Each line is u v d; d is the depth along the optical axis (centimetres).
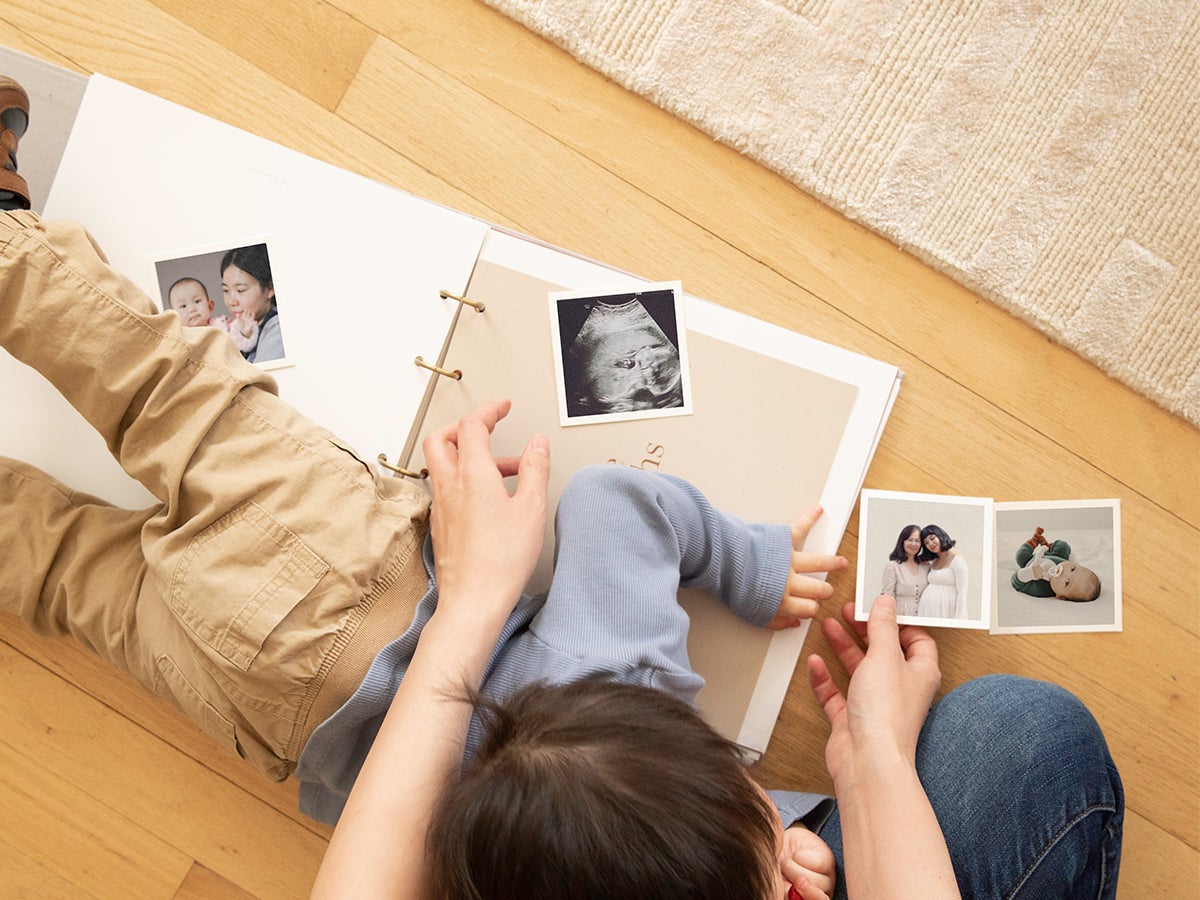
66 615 95
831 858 88
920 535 101
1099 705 102
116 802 107
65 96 107
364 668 80
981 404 105
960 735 93
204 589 82
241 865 106
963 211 105
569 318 103
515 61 108
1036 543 102
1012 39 105
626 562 82
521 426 103
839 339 106
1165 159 104
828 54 106
